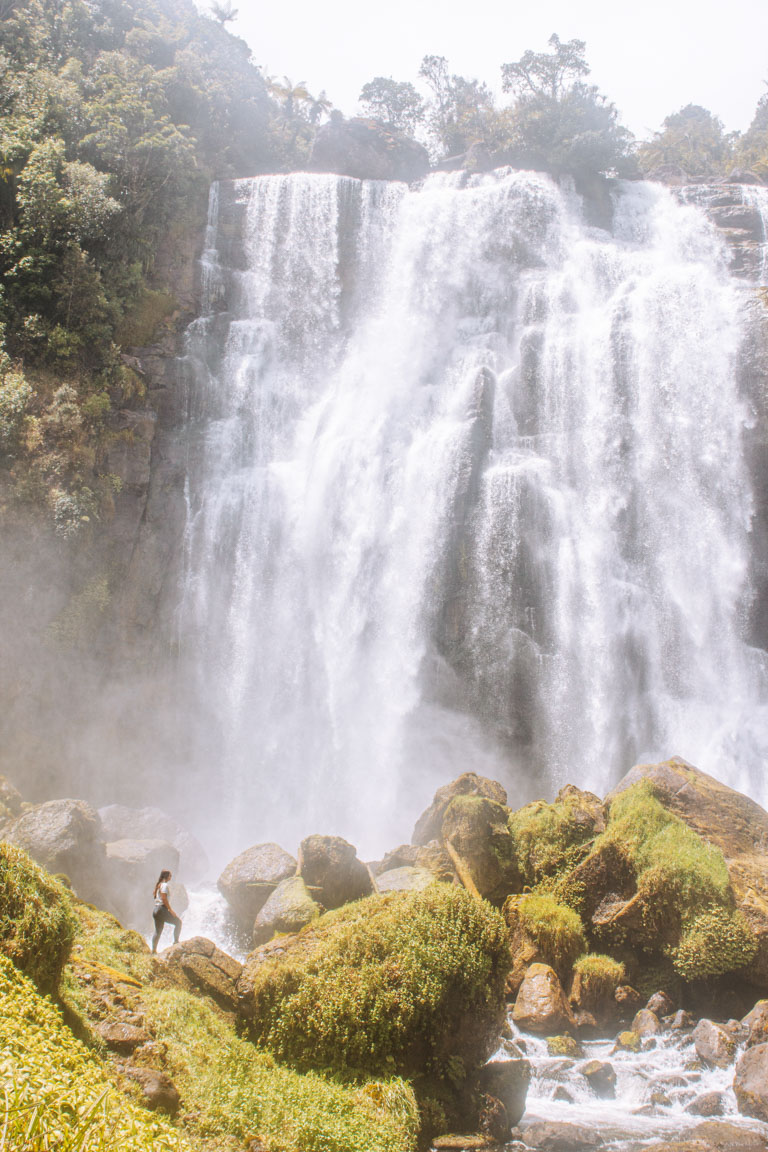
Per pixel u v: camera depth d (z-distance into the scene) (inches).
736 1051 464.8
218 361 1301.7
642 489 1230.3
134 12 1658.5
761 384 1250.0
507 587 1135.6
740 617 1179.9
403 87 2130.9
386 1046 376.2
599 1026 514.3
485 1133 373.7
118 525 1063.6
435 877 592.4
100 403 1069.1
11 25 1402.6
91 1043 309.0
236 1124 294.5
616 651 1143.6
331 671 1147.3
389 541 1189.1
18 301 1127.6
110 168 1273.4
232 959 428.5
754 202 1529.3
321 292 1412.4
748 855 595.8
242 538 1186.0
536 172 1533.0
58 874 549.0
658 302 1321.4
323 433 1280.8
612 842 586.6
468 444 1203.2
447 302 1414.9
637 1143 379.6
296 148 1781.5
